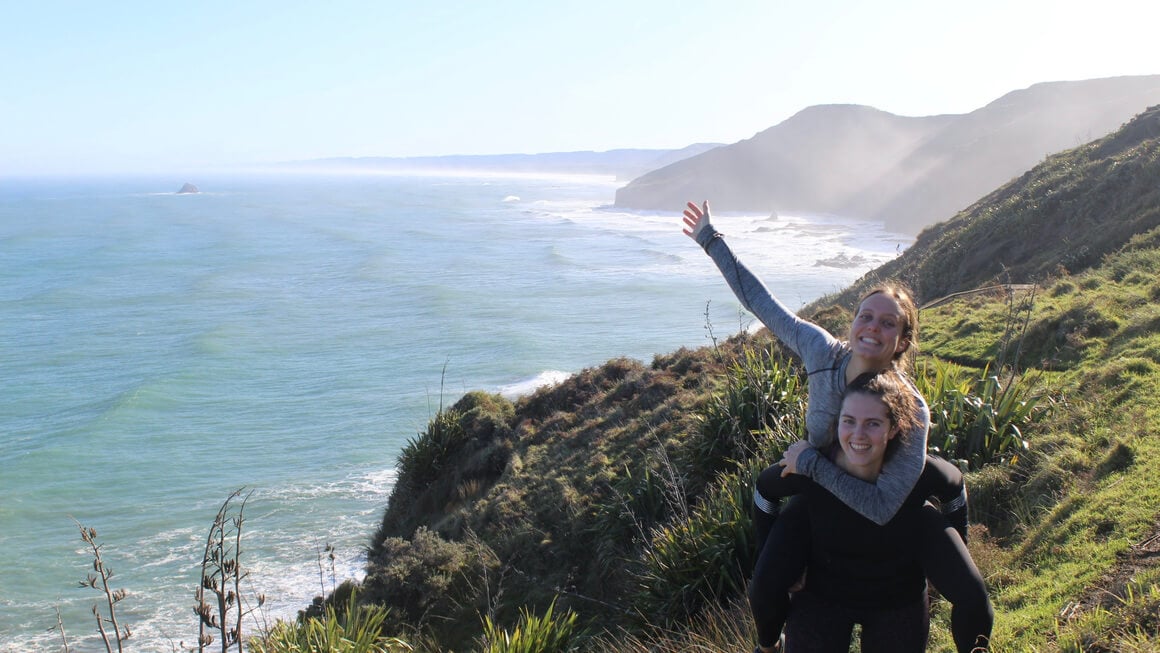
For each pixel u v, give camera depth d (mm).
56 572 26047
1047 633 4285
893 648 2990
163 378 50219
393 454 36000
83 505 31641
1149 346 9289
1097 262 17500
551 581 11891
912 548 2957
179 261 112812
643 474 12297
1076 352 10586
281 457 36344
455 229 169250
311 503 30250
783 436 8070
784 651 3174
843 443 2965
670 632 7172
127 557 26750
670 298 78250
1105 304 11656
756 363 11180
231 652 14125
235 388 48781
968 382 8820
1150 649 3582
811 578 3105
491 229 169375
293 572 23453
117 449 38062
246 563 24469
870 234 143875
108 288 89312
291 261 112812
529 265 106688
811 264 100250
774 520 3279
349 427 40562
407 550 14570
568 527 13102
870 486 2912
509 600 11898
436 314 71375
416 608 12773
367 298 81375
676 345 58031
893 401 2912
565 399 21359
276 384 49719
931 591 5289
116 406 44469
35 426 43062
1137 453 6359
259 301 80625
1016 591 5051
